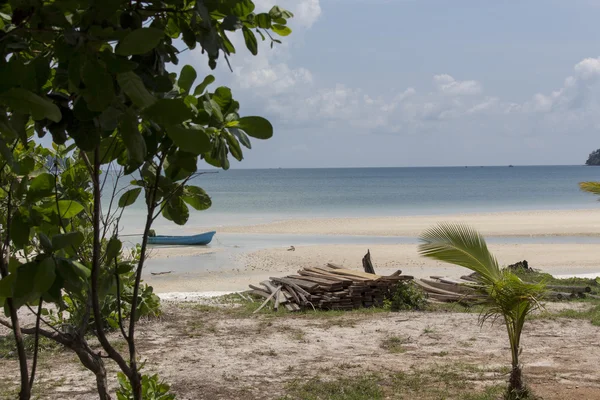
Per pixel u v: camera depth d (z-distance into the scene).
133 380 2.86
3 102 1.56
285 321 12.87
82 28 1.67
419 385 8.30
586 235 33.44
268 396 7.87
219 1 2.08
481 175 198.75
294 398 7.74
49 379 8.50
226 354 10.06
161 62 1.93
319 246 28.77
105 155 2.54
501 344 10.72
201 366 9.30
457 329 11.96
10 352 9.83
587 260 24.22
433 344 10.81
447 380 8.53
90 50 1.63
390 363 9.52
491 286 7.44
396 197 75.88
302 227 38.59
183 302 15.00
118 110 1.71
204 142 1.83
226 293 16.84
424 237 7.79
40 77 1.74
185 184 2.93
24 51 1.93
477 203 64.06
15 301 2.11
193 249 28.05
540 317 12.83
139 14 1.93
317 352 10.27
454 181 139.88
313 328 12.19
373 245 29.11
